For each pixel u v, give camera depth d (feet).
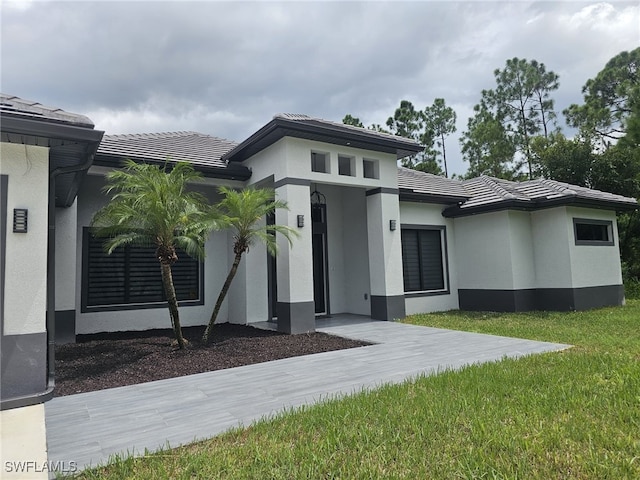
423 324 38.96
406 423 14.19
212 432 14.38
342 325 39.06
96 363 25.08
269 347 29.17
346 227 49.52
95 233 29.17
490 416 14.57
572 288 45.06
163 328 38.70
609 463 11.18
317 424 14.46
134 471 11.51
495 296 47.62
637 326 34.53
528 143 103.65
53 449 13.21
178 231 28.48
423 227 49.93
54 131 18.42
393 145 41.01
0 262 18.29
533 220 48.75
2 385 17.78
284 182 35.70
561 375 19.54
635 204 51.75
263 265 41.27
